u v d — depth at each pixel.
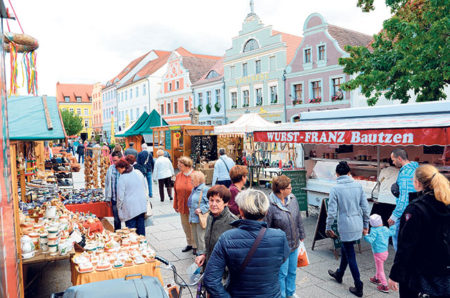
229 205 4.82
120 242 4.47
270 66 29.95
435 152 7.72
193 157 16.05
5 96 2.40
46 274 5.40
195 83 39.47
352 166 9.05
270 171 12.12
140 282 2.69
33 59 4.00
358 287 4.55
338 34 25.34
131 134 21.03
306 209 8.70
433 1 9.93
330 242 6.82
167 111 45.69
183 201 6.25
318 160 9.25
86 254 3.93
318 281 5.05
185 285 3.33
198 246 5.51
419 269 2.91
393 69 11.39
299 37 33.88
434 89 11.05
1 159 2.06
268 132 8.73
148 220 6.39
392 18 11.35
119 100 61.09
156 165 10.86
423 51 10.41
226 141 16.91
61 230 4.25
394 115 7.42
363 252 6.27
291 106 28.03
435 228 2.85
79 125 59.53
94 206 6.96
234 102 34.59
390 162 7.86
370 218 4.77
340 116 8.73
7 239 2.11
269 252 2.45
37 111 4.25
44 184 7.61
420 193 3.12
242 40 32.50
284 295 4.03
